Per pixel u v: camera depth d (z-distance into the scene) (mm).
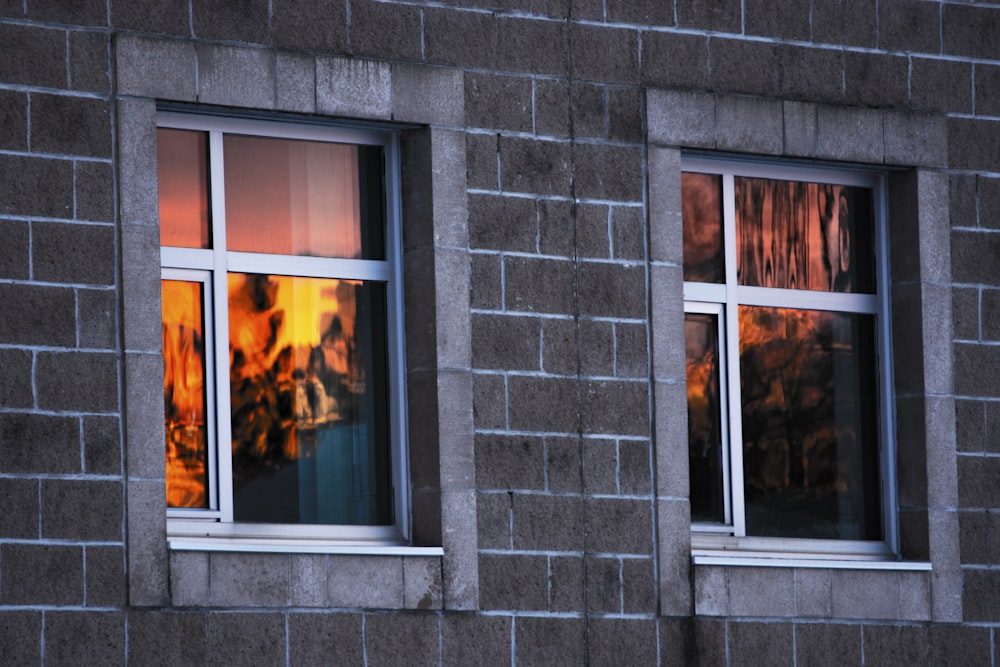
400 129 35469
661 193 37000
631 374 36344
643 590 35875
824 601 37250
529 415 35375
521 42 36250
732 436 37906
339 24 34688
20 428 31469
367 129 35375
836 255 39438
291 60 34188
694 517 37500
